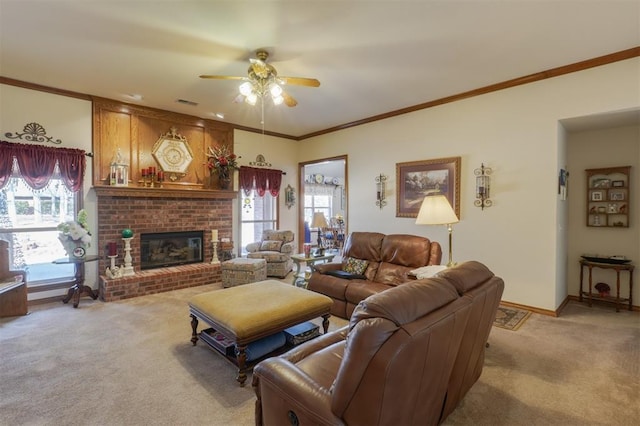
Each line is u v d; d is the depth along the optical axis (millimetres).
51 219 4254
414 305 1259
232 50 3166
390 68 3570
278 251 5809
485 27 2756
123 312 3736
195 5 2463
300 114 5340
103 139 4586
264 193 6340
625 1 2379
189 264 5324
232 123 5941
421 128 4824
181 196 5230
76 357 2637
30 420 1874
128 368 2469
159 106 4930
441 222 2871
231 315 2385
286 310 2537
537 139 3754
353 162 5824
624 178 4031
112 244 4426
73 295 4059
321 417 1236
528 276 3832
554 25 2715
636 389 2182
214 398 2107
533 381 2285
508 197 3982
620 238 4070
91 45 3080
